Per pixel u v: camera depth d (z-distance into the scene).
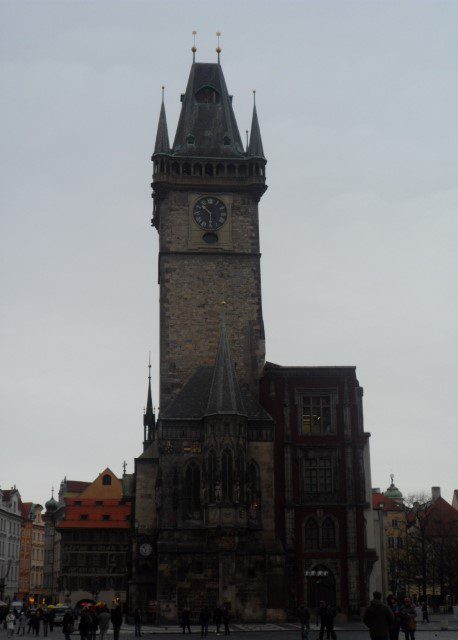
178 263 101.44
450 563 128.62
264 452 89.81
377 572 103.50
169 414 90.75
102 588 154.00
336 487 89.50
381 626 28.78
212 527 85.06
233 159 103.94
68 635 61.06
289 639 61.91
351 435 90.75
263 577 85.25
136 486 92.56
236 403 88.62
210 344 99.31
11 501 180.12
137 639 64.06
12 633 76.44
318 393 92.06
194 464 89.25
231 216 103.44
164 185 102.25
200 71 110.69
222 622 82.69
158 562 85.19
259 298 101.38
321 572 87.31
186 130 106.75
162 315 99.62
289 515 87.81
